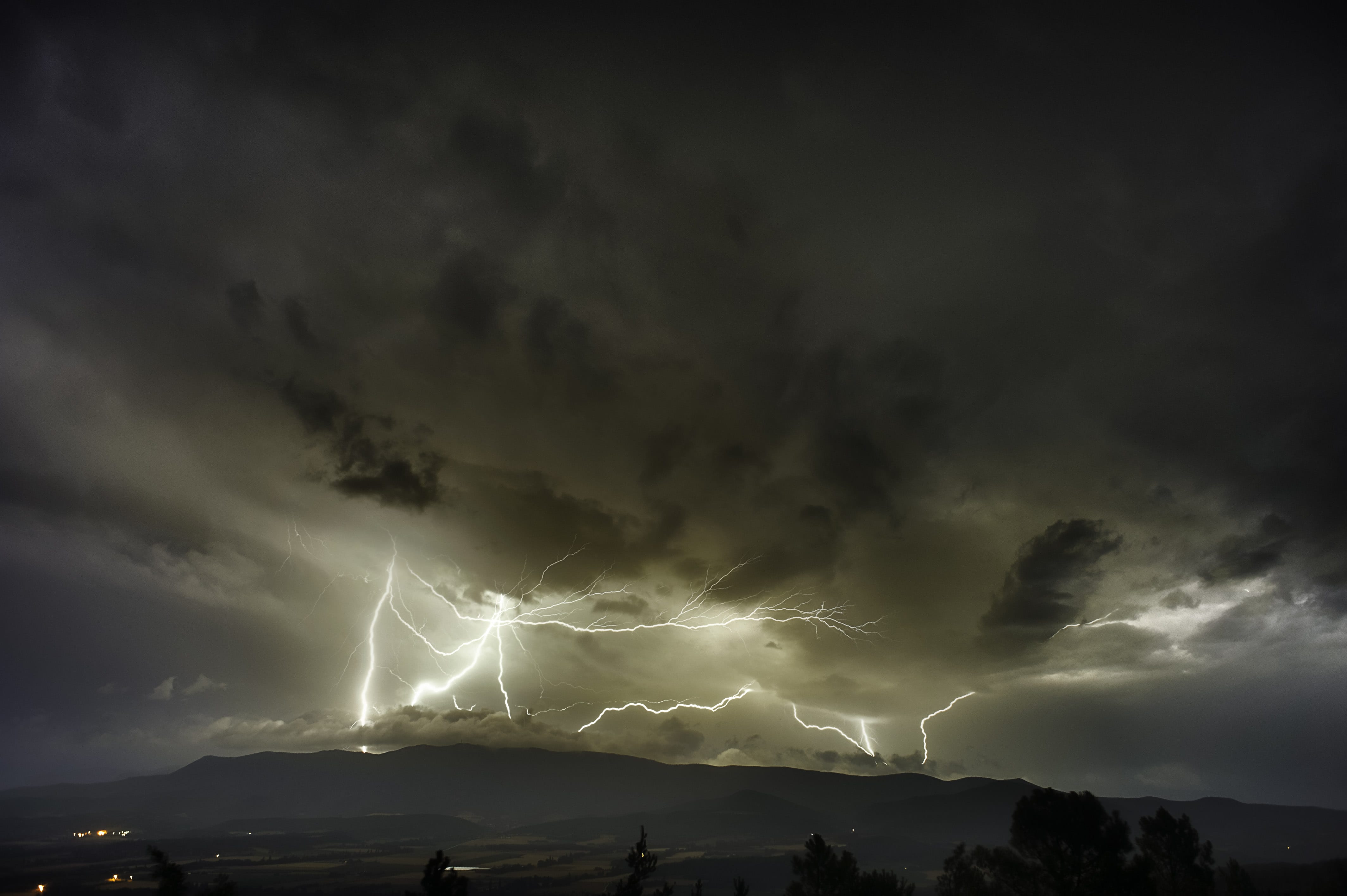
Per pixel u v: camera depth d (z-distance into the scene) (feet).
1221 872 100.73
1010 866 76.84
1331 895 120.37
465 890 60.49
